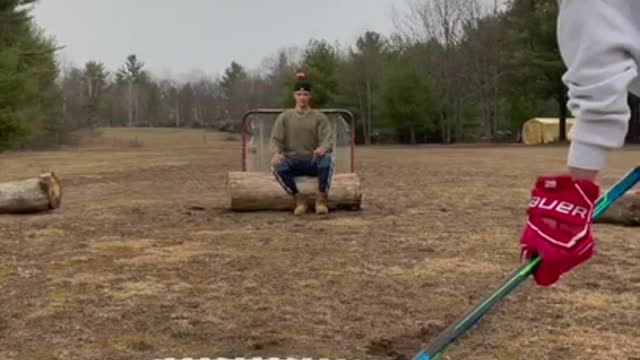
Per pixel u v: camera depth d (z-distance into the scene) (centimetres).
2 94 3250
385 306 465
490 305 157
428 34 5356
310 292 500
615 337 401
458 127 5306
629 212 763
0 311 458
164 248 670
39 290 510
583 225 151
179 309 461
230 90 8494
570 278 530
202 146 4784
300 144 893
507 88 4816
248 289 510
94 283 530
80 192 1271
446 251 643
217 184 1439
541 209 153
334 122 1003
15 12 3222
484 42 5084
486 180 1465
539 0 3500
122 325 429
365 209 951
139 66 9306
